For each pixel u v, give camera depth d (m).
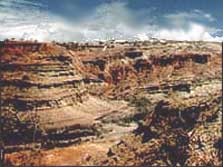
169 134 194.38
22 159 182.62
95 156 184.12
